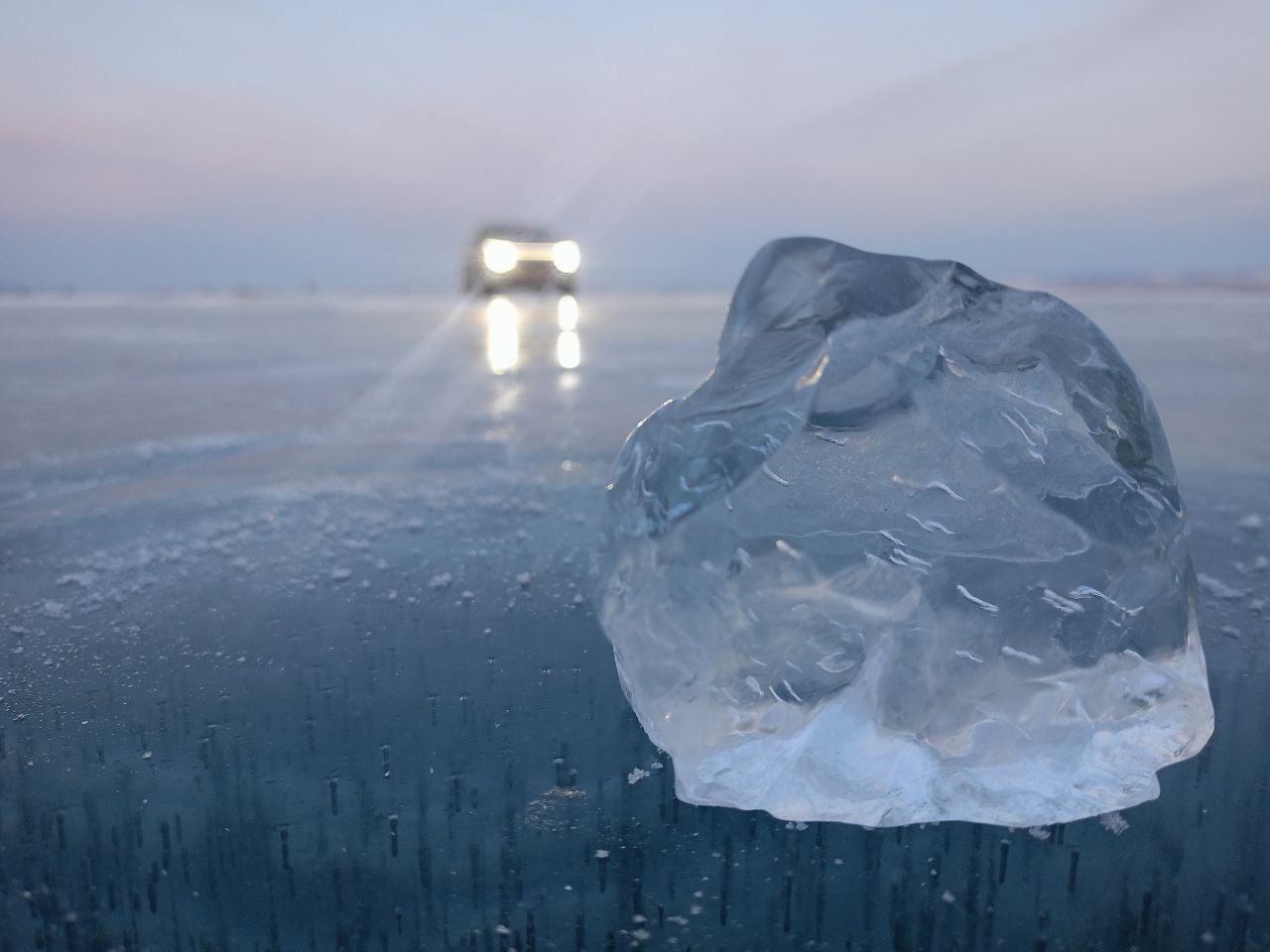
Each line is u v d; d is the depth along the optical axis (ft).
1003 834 5.43
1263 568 9.66
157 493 13.51
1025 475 5.99
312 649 8.12
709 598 5.85
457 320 54.60
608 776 6.05
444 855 5.27
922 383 6.12
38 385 25.86
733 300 6.56
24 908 4.90
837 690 5.92
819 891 4.93
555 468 14.84
